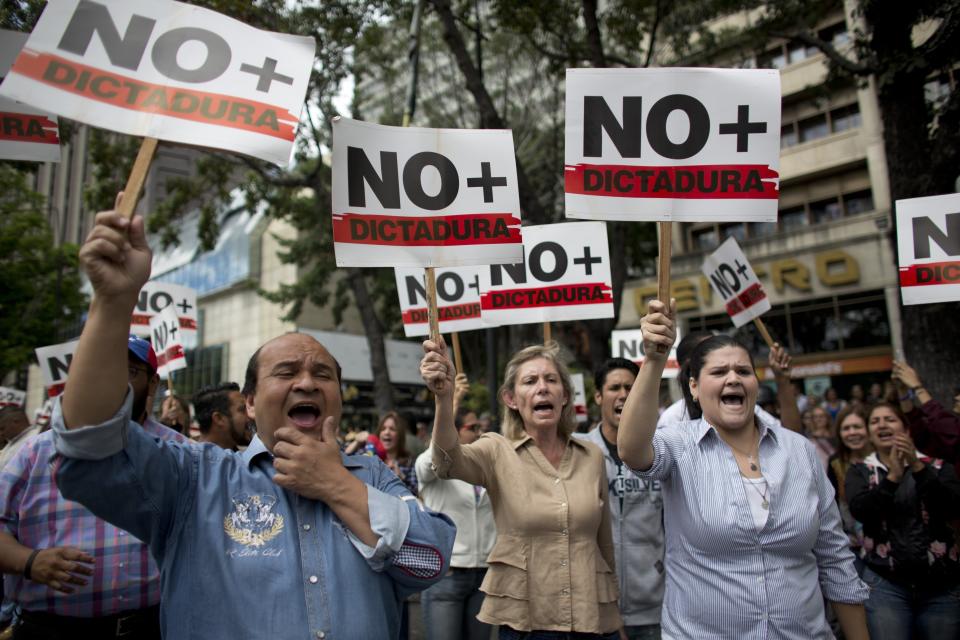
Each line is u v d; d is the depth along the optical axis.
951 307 8.12
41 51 1.91
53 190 48.44
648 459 2.60
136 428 1.75
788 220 21.33
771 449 2.75
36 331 24.42
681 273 22.52
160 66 2.02
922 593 3.80
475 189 3.03
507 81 15.57
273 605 1.71
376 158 2.92
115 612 2.71
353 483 1.83
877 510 3.89
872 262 18.95
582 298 4.76
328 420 1.89
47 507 2.72
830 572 2.69
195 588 1.71
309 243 20.58
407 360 33.66
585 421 7.65
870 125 19.28
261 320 34.00
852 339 19.44
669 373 7.23
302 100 2.14
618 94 2.69
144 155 1.92
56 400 1.61
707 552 2.62
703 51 13.65
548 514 3.04
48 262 24.77
